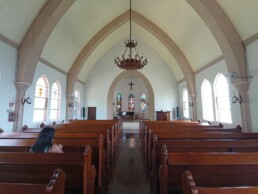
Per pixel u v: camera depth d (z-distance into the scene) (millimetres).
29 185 1185
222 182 2016
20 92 6055
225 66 7062
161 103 13547
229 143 3105
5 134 4043
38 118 7477
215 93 8008
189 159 2088
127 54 13594
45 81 8047
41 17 6105
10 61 5727
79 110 12680
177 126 5633
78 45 9727
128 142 8250
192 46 9094
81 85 13016
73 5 7016
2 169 1962
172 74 13820
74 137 3791
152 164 4043
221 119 7555
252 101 5508
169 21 9023
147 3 8844
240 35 5832
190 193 1139
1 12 4910
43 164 2004
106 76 13625
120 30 11617
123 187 3475
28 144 3201
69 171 2123
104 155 4090
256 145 3100
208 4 5934
